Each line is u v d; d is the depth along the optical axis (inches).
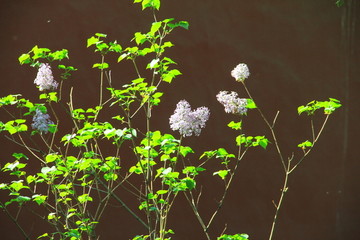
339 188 521.3
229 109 197.9
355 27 533.3
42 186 432.8
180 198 473.7
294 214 507.5
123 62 474.0
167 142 178.1
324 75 528.7
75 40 463.5
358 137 531.8
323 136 523.5
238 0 508.4
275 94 513.0
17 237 431.2
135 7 479.8
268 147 505.0
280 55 517.3
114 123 468.4
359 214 520.1
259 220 494.9
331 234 512.1
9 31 447.8
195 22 496.7
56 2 459.8
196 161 482.3
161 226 191.8
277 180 503.5
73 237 198.2
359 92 535.2
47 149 439.5
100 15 470.3
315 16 529.0
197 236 476.1
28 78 446.6
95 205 442.3
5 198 430.3
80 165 188.9
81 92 461.4
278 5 518.9
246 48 507.8
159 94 194.9
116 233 453.4
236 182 491.8
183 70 490.6
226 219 486.9
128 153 461.1
